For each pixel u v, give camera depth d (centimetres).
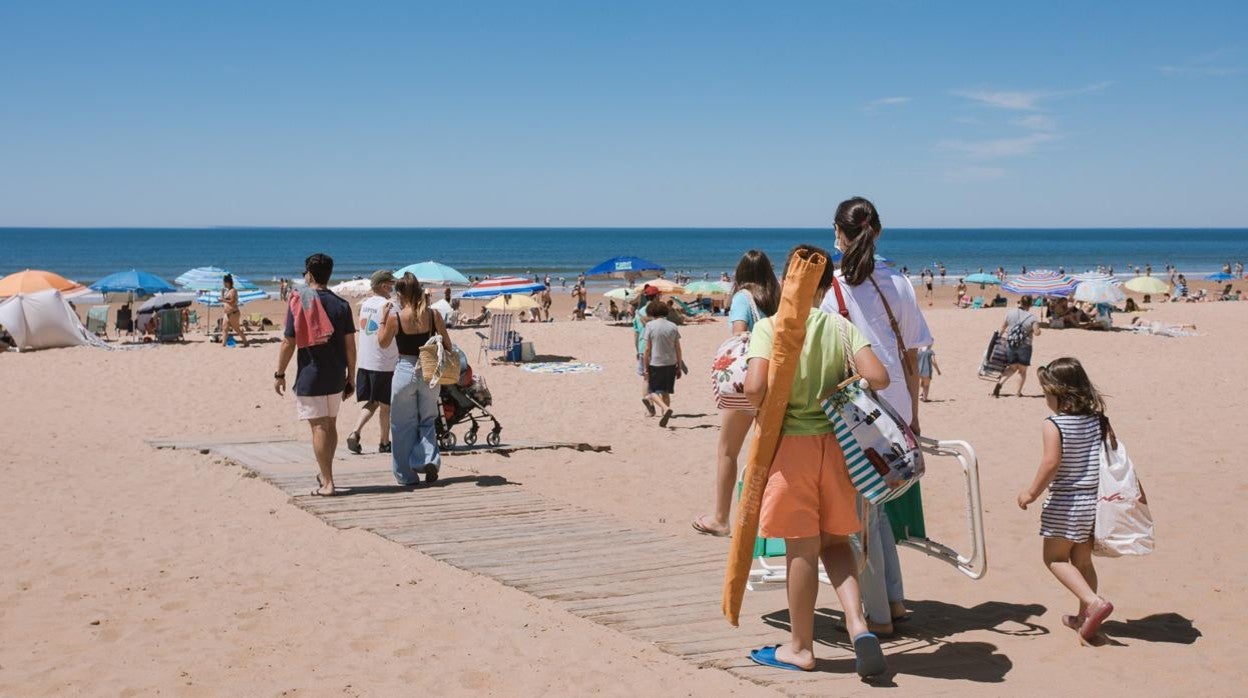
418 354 777
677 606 491
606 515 703
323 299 730
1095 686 388
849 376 378
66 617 488
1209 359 2014
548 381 1775
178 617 488
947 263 10962
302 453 967
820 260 359
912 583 549
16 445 1057
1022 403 1480
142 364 1894
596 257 12262
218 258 11550
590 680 400
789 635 446
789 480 374
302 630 468
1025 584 546
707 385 1714
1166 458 951
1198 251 14862
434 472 793
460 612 490
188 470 899
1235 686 390
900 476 364
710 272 8731
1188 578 556
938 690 379
